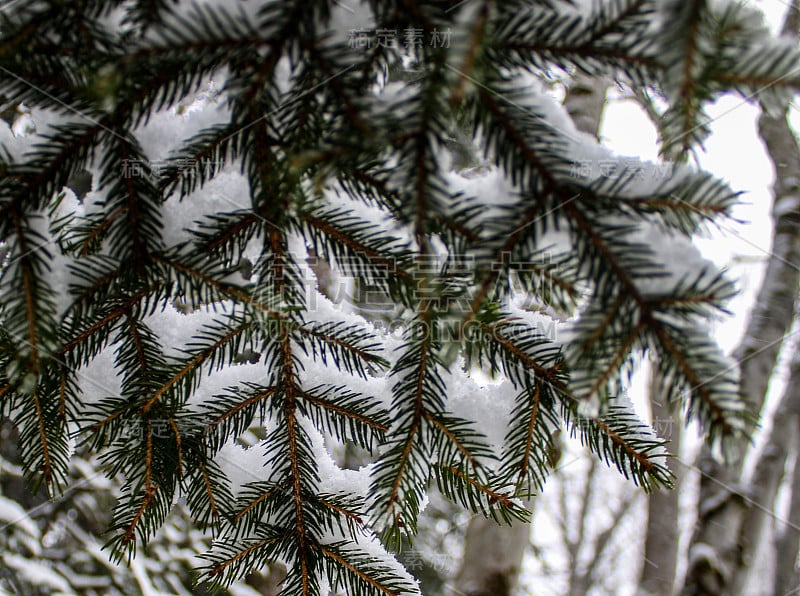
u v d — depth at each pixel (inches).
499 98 26.6
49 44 26.6
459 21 24.3
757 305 54.5
